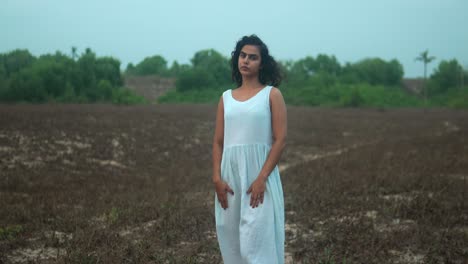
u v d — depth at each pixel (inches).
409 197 267.0
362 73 3019.2
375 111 1691.7
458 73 2824.8
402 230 192.5
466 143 603.5
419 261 161.2
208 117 1038.4
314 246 175.3
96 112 1023.6
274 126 105.1
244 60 106.5
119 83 2144.4
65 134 583.8
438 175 332.8
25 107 1128.8
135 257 157.2
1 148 445.4
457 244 173.5
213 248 171.5
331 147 623.2
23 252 169.9
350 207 238.4
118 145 529.3
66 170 372.8
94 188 302.7
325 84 2568.9
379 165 401.1
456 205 235.8
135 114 1028.5
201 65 2610.7
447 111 1844.2
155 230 192.4
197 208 235.5
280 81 112.3
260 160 104.6
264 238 101.5
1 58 1895.9
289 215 226.4
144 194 281.4
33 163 393.4
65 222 206.7
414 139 688.4
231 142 106.1
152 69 3449.8
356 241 177.5
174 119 943.0
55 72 1706.4
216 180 107.7
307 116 1256.2
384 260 160.1
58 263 149.3
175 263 153.3
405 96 2517.2
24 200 255.1
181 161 467.8
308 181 319.3
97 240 176.4
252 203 102.0
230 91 110.7
